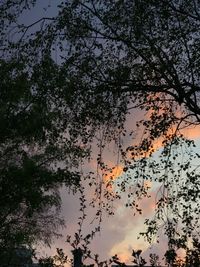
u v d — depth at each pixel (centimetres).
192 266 633
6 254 2539
